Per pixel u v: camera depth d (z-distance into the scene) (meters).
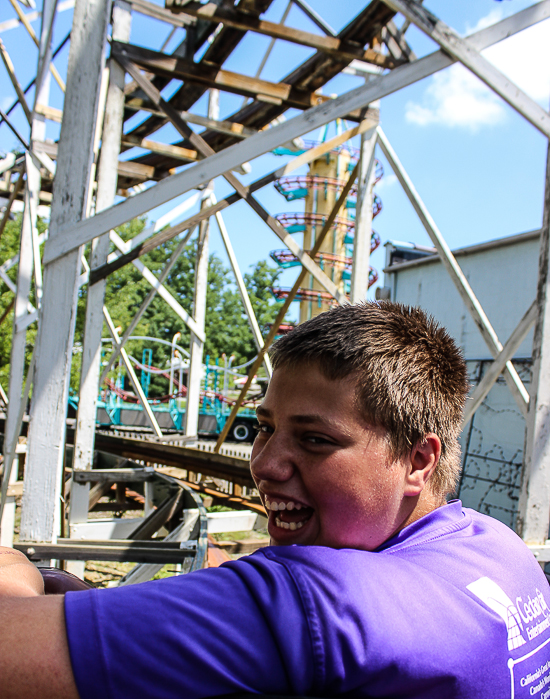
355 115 4.55
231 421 5.88
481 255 10.85
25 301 5.70
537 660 0.76
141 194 2.58
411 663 0.60
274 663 0.58
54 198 2.56
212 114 6.35
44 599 0.61
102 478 4.34
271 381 0.81
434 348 0.84
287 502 0.77
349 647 0.58
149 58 4.14
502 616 0.72
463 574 0.74
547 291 2.85
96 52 2.57
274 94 4.58
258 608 0.60
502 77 2.74
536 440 2.84
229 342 45.44
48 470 2.61
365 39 3.82
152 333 43.94
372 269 18.12
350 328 0.78
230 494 5.59
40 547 2.54
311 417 0.74
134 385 7.37
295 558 0.65
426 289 12.01
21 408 3.11
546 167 2.86
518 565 0.84
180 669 0.56
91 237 2.57
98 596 0.59
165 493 4.23
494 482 9.68
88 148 2.58
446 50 2.70
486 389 3.17
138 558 2.49
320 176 17.55
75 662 0.55
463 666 0.64
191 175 2.63
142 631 0.56
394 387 0.76
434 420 0.81
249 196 4.37
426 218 3.79
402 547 0.77
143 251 4.66
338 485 0.74
